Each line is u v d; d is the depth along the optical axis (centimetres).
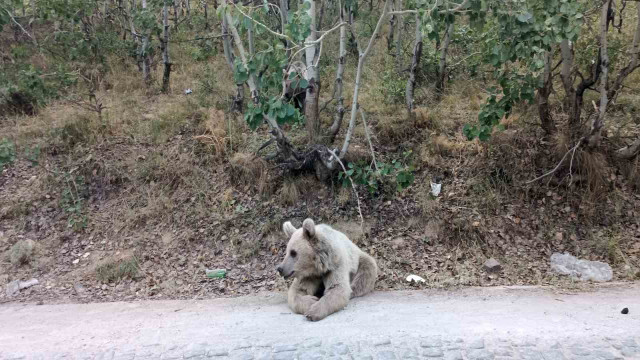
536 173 770
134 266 712
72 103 1016
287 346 467
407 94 882
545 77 734
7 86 995
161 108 991
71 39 1114
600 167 744
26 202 823
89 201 831
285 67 657
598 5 682
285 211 779
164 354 467
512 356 434
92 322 560
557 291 591
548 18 563
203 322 540
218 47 1234
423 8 590
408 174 711
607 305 535
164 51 1067
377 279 650
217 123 904
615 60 825
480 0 568
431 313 530
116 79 1117
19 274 724
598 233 700
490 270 656
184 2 1375
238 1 817
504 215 736
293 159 791
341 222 756
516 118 830
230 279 688
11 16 1041
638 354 429
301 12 601
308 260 527
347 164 798
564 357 430
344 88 997
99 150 888
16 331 544
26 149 848
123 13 1188
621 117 823
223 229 762
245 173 820
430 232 725
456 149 811
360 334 482
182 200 810
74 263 738
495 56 602
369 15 1177
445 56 939
